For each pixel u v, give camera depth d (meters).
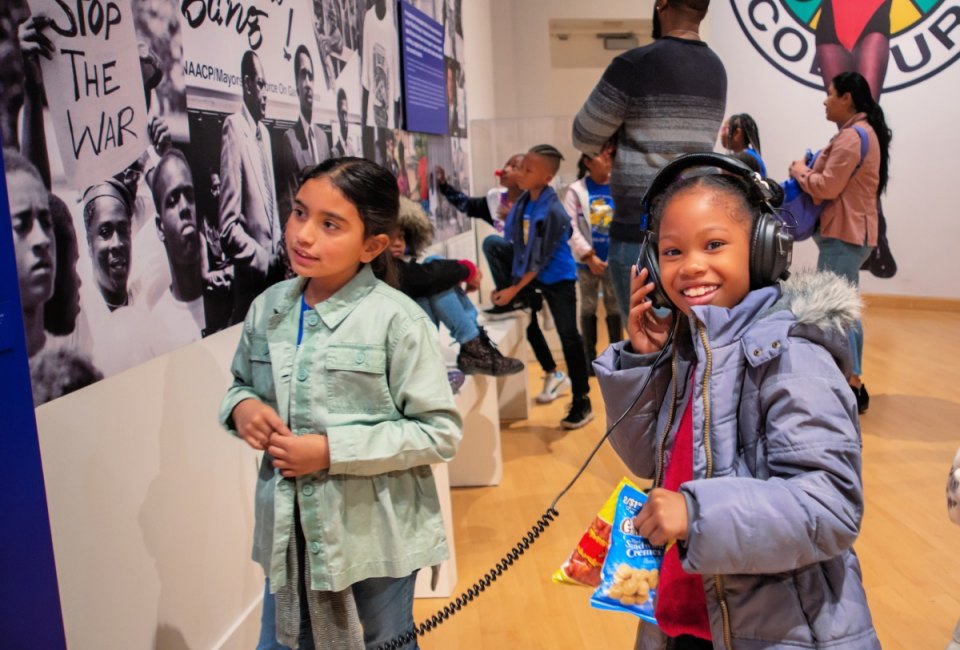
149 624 1.67
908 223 6.57
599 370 1.25
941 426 3.79
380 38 3.32
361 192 1.36
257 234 2.13
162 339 1.70
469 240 5.18
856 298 1.03
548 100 7.75
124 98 1.57
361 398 1.38
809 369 1.00
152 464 1.67
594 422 4.08
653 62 2.45
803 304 1.04
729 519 0.93
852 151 3.62
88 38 1.47
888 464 3.34
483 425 3.25
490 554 2.69
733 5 6.96
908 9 6.28
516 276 3.91
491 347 2.89
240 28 2.04
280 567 1.35
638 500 1.18
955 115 6.25
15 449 0.94
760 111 7.02
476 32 5.92
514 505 3.10
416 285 2.65
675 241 1.09
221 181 1.94
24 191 1.32
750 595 1.03
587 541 1.19
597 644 2.15
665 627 1.15
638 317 1.23
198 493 1.85
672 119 2.48
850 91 3.76
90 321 1.48
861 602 1.05
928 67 6.29
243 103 2.05
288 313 1.44
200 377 1.86
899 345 5.45
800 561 0.95
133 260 1.60
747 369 1.05
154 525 1.68
